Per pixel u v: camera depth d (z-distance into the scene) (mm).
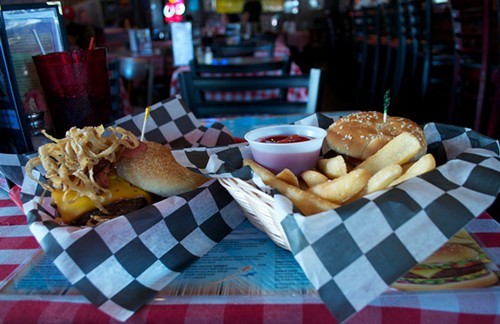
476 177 266
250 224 356
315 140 353
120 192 336
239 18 3719
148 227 297
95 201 316
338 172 332
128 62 1484
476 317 239
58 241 271
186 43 1608
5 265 310
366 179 282
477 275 265
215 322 246
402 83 1749
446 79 1448
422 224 241
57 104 439
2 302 265
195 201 327
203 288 273
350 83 2691
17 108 385
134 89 1874
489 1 942
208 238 323
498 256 287
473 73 1110
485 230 321
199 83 757
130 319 250
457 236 313
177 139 485
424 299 245
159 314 250
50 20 458
